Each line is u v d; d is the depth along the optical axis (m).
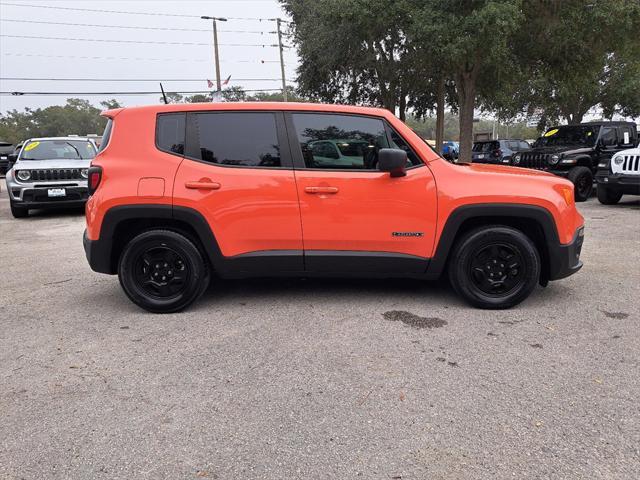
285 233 4.30
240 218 4.27
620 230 8.23
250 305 4.61
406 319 4.19
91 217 4.31
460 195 4.22
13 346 3.74
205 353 3.57
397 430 2.60
